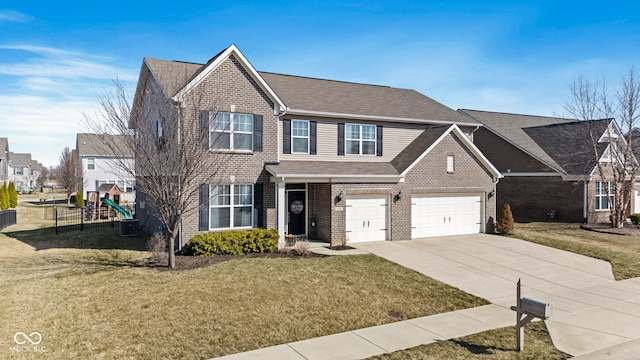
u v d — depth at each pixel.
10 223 25.33
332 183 18.08
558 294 12.20
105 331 8.56
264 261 14.52
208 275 12.58
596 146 26.61
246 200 17.20
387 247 17.91
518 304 8.06
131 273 12.80
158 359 7.45
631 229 23.73
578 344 8.48
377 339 8.56
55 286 11.45
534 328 9.38
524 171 29.47
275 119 17.98
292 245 17.19
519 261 16.03
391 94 25.41
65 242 18.52
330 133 20.08
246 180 17.09
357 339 8.55
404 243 18.98
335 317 9.74
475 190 21.77
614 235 22.09
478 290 12.27
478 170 21.91
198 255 15.29
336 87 23.89
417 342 8.43
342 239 18.09
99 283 11.73
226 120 16.66
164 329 8.71
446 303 11.05
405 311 10.35
